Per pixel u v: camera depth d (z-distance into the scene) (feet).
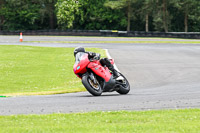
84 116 64.69
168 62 234.79
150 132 49.75
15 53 297.74
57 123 57.77
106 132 49.83
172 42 436.76
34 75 186.60
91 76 98.17
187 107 77.10
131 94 107.04
